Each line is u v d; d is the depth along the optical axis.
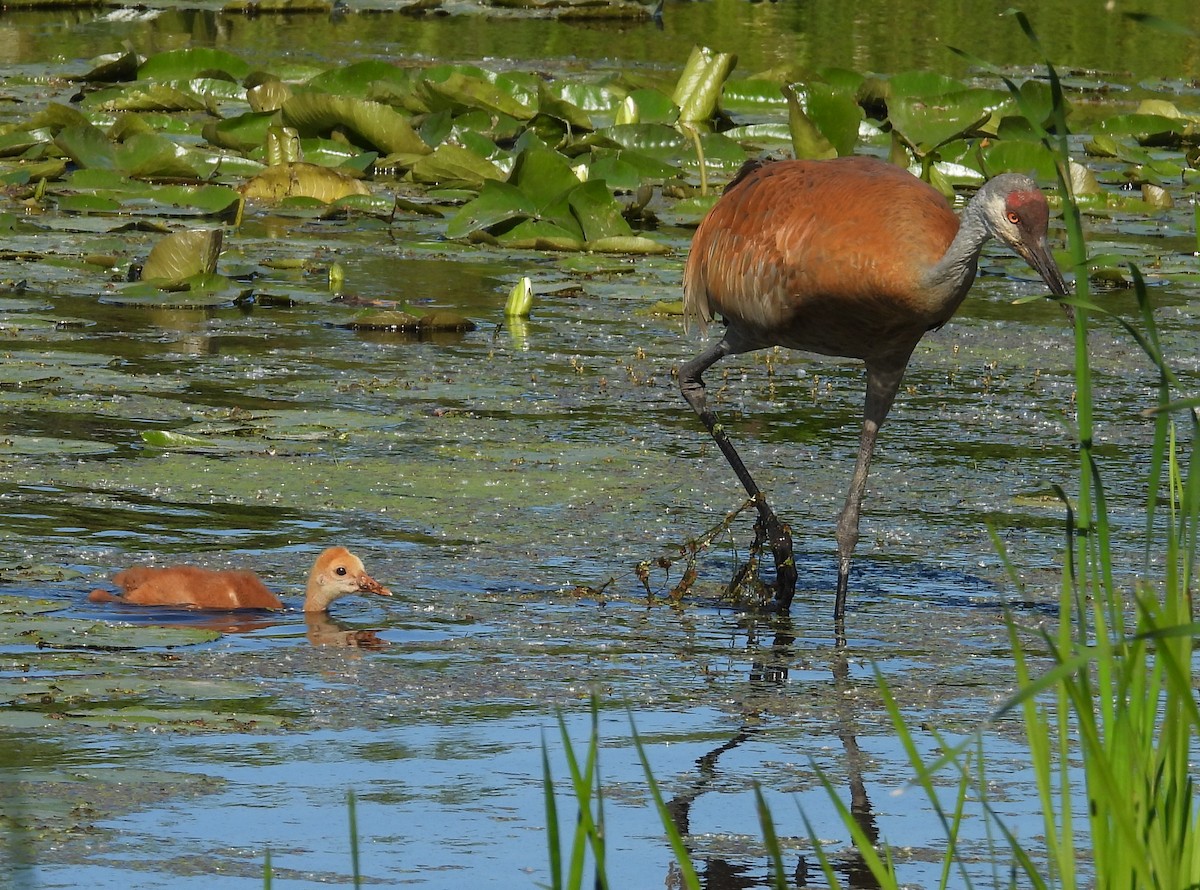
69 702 8.08
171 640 9.02
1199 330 18.61
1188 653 4.97
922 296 9.98
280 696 8.38
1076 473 13.32
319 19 38.00
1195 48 37.28
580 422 14.11
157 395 14.09
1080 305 5.12
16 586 9.70
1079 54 35.34
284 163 22.98
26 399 13.72
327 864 6.59
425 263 20.17
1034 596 10.55
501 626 9.63
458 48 33.59
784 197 10.61
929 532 11.84
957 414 15.12
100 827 6.81
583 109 27.62
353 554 9.87
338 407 14.06
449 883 6.46
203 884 6.35
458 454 12.94
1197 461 5.07
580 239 20.94
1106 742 4.91
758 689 8.84
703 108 26.97
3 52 31.31
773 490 12.56
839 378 16.55
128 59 28.56
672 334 17.69
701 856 6.88
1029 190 9.63
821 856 5.04
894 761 7.94
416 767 7.60
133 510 11.23
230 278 18.56
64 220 20.53
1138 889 4.86
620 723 8.27
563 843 6.90
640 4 40.28
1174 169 26.27
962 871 5.35
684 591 10.32
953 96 26.22
